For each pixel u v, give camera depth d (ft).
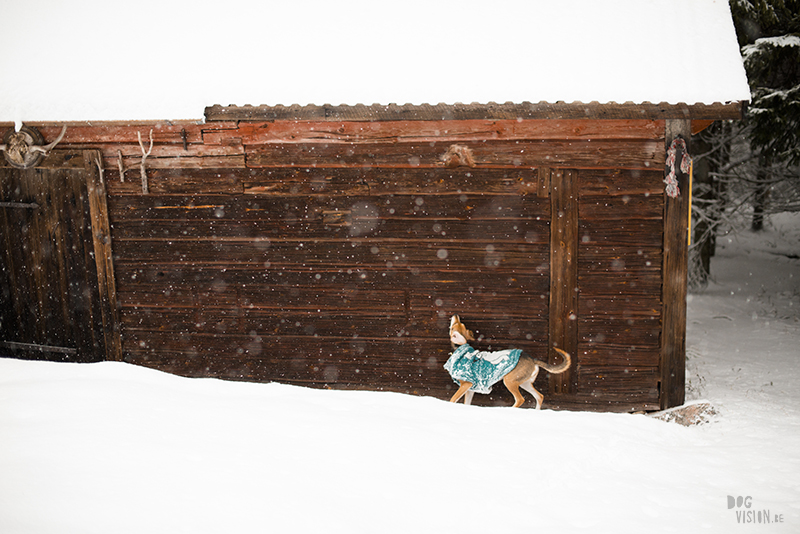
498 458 11.44
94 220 19.77
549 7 19.97
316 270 19.17
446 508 9.36
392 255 18.79
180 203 19.39
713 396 19.79
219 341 19.85
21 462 8.88
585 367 18.34
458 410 13.97
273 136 18.60
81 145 19.42
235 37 20.10
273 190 18.95
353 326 19.22
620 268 17.90
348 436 11.35
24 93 18.61
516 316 18.48
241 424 11.37
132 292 20.07
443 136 17.99
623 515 9.88
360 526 8.45
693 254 39.37
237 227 19.29
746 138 35.19
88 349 20.85
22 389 11.76
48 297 20.86
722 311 34.94
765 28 29.94
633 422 15.03
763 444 14.12
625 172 17.56
